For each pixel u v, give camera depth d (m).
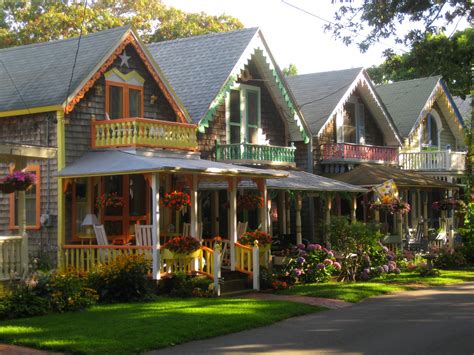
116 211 23.03
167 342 13.34
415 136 37.66
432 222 37.44
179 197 20.55
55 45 24.64
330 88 32.91
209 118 25.36
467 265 31.03
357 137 33.78
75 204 21.80
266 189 24.14
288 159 29.19
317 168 31.34
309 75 35.12
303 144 30.91
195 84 26.67
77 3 42.88
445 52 25.28
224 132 27.22
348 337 14.08
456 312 17.39
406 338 13.89
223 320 15.42
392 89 39.62
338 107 31.67
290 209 30.89
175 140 22.83
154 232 19.75
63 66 22.83
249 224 28.58
